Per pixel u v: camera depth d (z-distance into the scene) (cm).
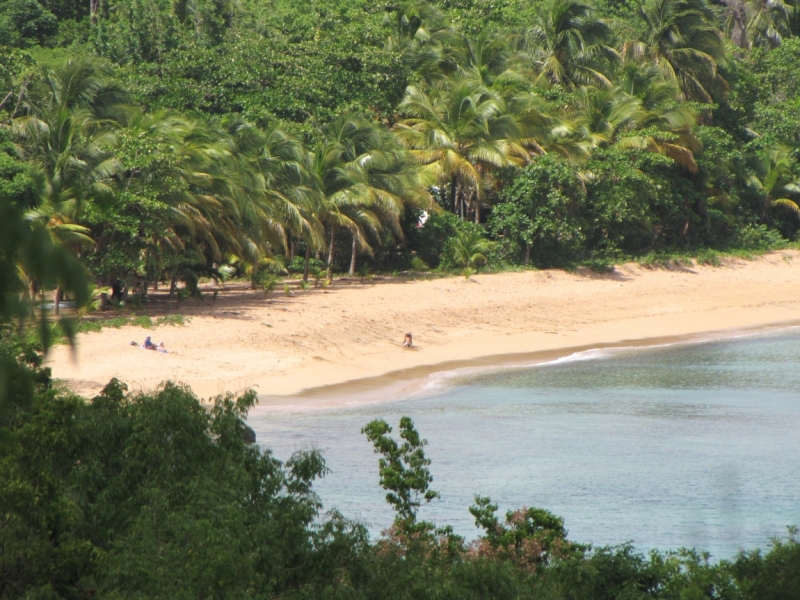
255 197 9575
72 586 2391
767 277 13038
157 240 8794
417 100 12375
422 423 5994
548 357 8612
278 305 9338
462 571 2589
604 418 6231
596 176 12581
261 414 6044
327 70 12456
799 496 4531
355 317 9006
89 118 8294
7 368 830
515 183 12100
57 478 2594
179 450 2752
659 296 11544
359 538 2659
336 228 11481
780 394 7125
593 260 12356
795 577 2830
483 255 11856
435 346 8606
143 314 8388
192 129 9312
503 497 4497
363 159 11056
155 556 2297
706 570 2969
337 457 5059
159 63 12475
